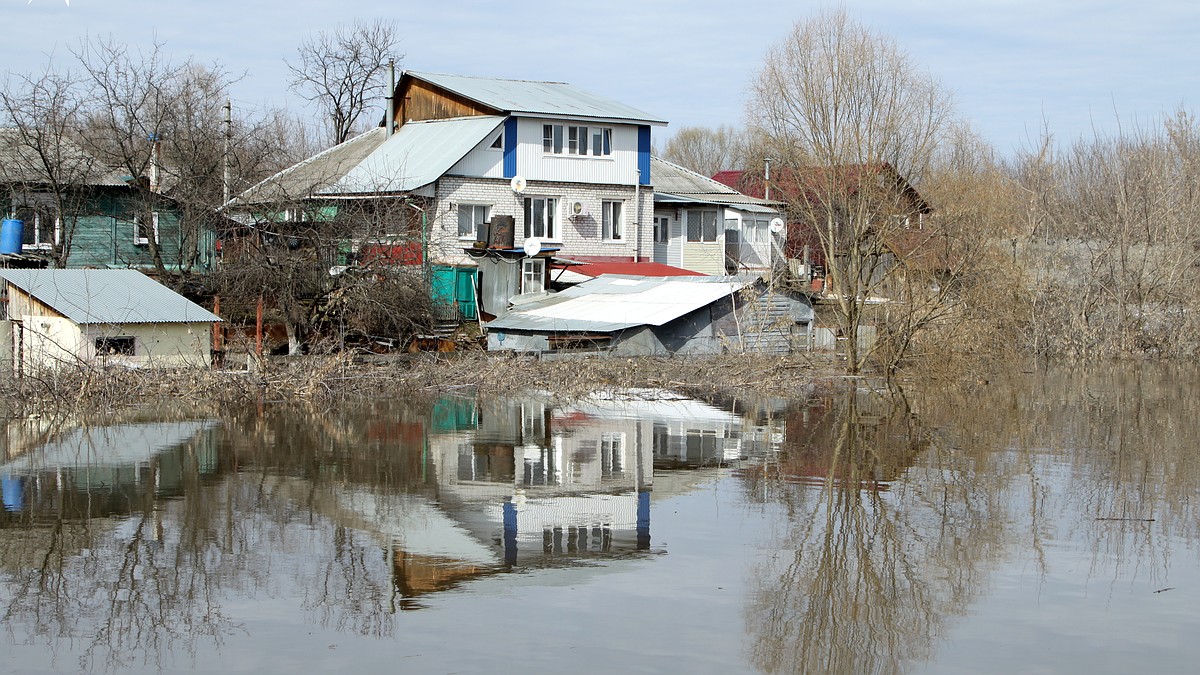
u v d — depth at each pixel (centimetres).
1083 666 982
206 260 3741
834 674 952
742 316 3609
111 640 1016
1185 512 1523
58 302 2553
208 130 3872
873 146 3922
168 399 2478
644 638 1030
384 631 1043
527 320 3481
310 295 3055
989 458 1925
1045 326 3925
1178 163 4584
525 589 1170
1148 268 4175
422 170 4294
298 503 1531
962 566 1265
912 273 3241
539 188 4606
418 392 2739
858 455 1947
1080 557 1303
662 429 2227
